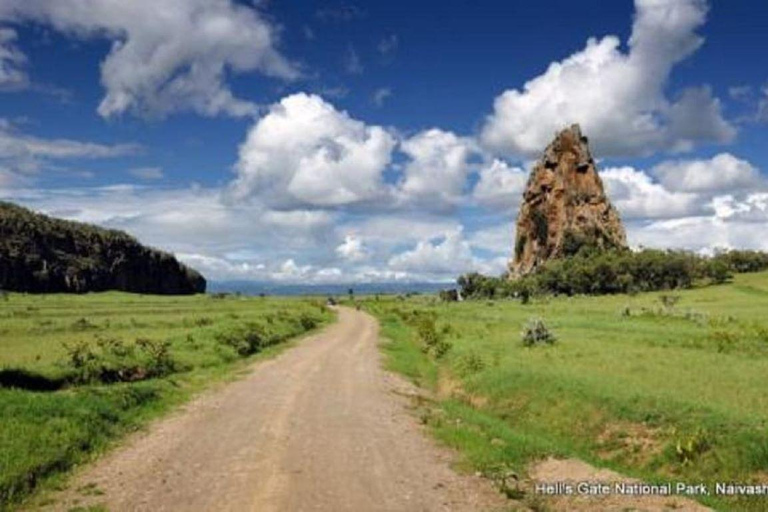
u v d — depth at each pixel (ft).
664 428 71.72
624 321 213.66
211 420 74.49
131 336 156.66
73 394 75.56
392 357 151.33
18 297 510.58
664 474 64.18
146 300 520.42
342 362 135.85
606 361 117.29
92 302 449.48
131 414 74.79
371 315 347.56
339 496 47.52
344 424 73.10
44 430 59.47
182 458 57.67
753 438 63.41
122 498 46.80
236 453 59.41
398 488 49.80
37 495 47.24
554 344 147.23
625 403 78.74
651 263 586.45
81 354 105.50
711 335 150.61
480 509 45.78
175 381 101.81
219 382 104.17
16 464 49.98
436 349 158.20
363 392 97.09
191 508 44.73
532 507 46.70
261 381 105.60
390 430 70.85
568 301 462.19
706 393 84.64
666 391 84.38
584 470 56.34
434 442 65.98
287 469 54.19
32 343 141.28
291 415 77.46
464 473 54.85
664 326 188.96
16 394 68.69
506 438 66.64
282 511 44.14
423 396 100.42
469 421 77.61
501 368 109.81
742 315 250.16
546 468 57.67
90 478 51.80
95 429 64.80
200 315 265.13
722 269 593.83
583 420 79.46
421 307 414.00
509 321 238.48
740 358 120.57
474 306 411.34
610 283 591.78
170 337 146.72
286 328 206.18
